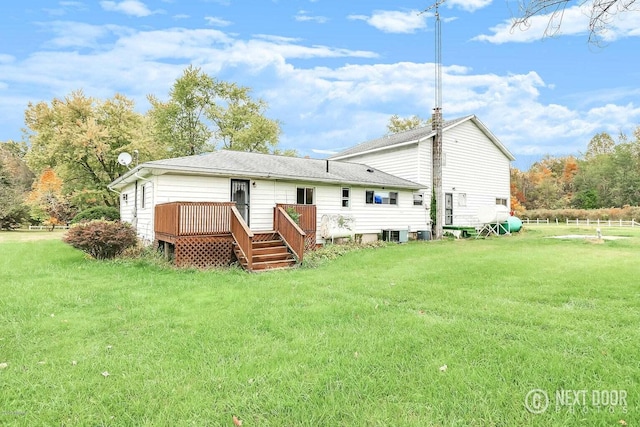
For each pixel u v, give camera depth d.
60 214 29.61
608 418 2.77
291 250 10.88
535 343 4.18
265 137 33.81
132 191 15.90
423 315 5.32
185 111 32.66
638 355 3.80
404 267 9.58
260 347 4.20
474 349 4.03
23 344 4.36
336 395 3.15
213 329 4.82
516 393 3.12
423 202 18.97
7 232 26.25
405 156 19.53
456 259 10.83
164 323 5.10
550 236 19.28
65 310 5.77
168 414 2.91
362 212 16.27
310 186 14.48
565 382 3.29
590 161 50.75
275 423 2.78
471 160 21.66
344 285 7.46
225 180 12.47
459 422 2.75
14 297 6.43
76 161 26.30
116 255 11.06
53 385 3.38
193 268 9.41
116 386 3.35
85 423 2.82
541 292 6.57
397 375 3.48
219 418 2.85
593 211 37.31
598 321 4.92
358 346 4.17
